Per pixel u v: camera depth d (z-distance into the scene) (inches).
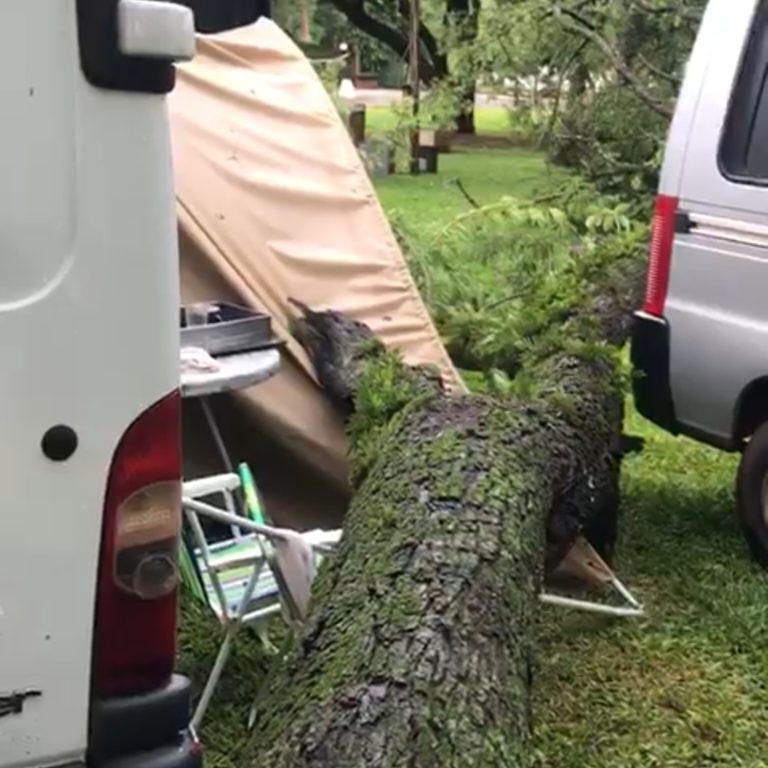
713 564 177.9
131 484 77.2
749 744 131.5
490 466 127.2
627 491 209.0
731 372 171.9
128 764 79.4
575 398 156.4
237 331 144.3
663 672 146.8
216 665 125.6
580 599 161.9
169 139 76.9
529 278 230.8
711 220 172.7
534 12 270.5
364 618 105.2
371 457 140.9
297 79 190.4
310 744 90.6
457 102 316.5
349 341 168.9
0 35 69.1
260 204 175.2
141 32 71.5
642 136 268.2
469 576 109.0
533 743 128.5
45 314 72.6
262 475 170.9
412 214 343.0
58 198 71.7
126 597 78.4
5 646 75.2
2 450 73.0
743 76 171.2
